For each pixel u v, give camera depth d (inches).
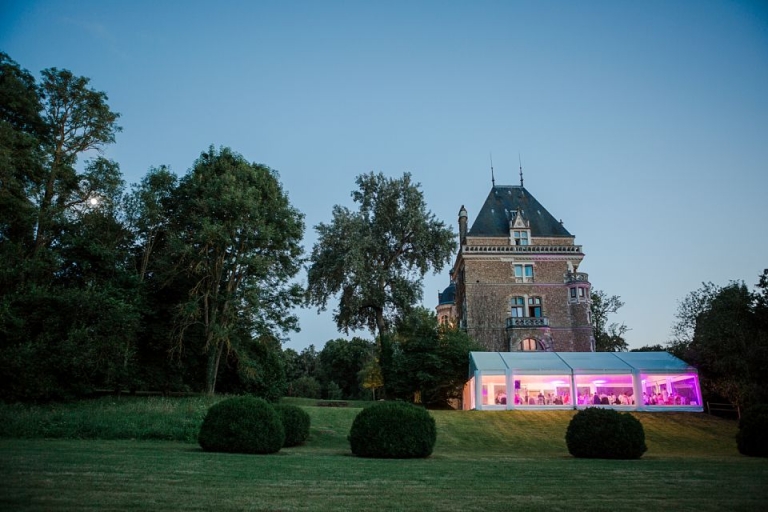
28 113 1187.3
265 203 1363.2
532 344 1939.0
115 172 1301.7
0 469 385.1
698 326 1423.5
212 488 354.0
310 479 418.6
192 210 1342.3
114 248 1325.0
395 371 1593.3
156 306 1357.0
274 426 661.9
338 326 1695.4
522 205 2272.4
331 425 1063.0
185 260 1302.9
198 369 1412.4
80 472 390.3
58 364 1031.0
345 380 3253.0
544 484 419.2
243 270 1321.4
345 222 1603.1
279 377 1464.1
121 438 767.1
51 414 847.7
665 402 1327.5
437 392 1590.8
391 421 668.1
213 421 647.1
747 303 1262.3
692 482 437.4
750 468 555.2
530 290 2036.2
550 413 1268.5
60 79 1275.8
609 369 1343.5
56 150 1262.3
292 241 1403.8
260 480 401.1
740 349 1223.5
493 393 1348.4
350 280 1600.6
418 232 1659.7
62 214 1237.1
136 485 349.4
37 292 1050.7
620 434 694.5
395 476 454.0
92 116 1286.9
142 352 1328.7
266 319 1359.5
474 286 2034.9
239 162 1395.2
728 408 1305.4
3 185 1035.9
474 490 382.9
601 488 400.2
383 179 1747.0
